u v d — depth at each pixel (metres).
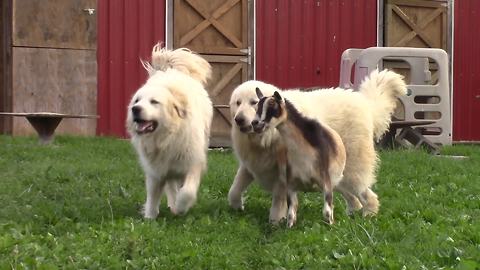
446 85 9.59
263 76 10.72
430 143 8.83
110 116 10.05
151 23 10.16
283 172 4.40
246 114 4.60
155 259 3.63
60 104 9.86
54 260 3.56
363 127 4.83
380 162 6.80
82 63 9.94
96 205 4.86
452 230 4.15
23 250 3.65
